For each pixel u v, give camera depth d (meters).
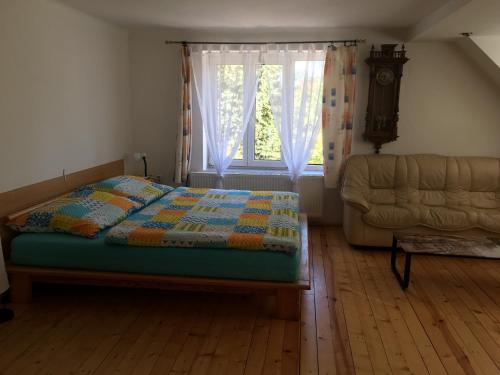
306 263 2.86
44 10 3.15
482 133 4.45
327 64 4.31
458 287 3.20
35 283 3.19
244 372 2.13
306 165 4.67
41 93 3.16
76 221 2.78
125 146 4.70
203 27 4.36
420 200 4.18
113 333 2.50
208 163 4.97
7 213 2.85
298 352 2.31
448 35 3.88
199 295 3.03
